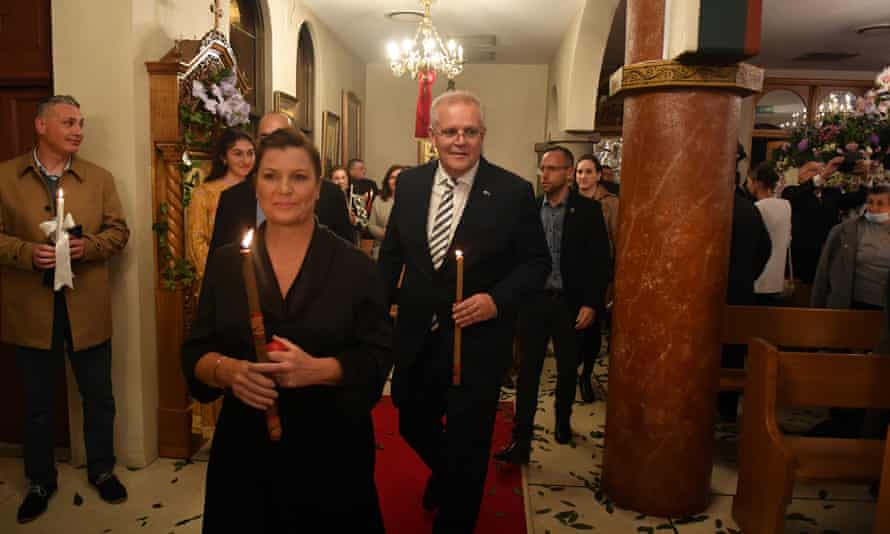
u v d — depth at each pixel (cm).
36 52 329
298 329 149
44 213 286
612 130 1063
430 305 227
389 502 290
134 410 326
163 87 324
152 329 332
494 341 224
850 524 288
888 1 690
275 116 304
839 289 398
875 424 285
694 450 285
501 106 1059
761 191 450
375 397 154
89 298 291
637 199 284
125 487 306
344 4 711
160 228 328
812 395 260
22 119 334
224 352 156
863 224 394
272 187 144
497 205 226
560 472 332
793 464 239
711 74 265
